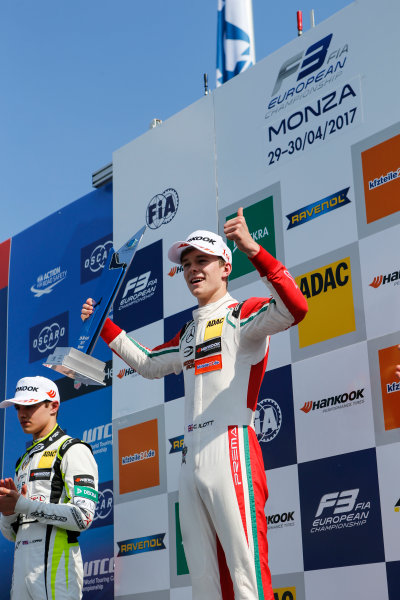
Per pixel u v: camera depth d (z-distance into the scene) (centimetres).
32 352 856
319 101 611
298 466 564
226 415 448
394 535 502
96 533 714
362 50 588
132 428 707
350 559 521
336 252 575
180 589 629
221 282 490
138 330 723
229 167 672
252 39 857
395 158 552
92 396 758
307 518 550
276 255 616
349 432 541
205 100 707
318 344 572
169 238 716
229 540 429
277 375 593
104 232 800
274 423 587
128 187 775
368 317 546
